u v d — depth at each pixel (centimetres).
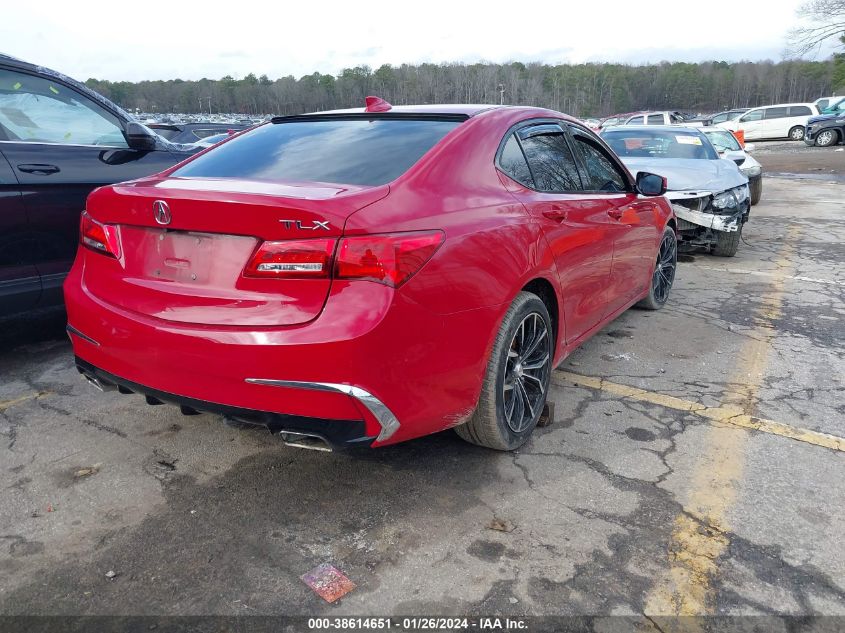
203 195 216
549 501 255
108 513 244
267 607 198
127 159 428
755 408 343
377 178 244
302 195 217
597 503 254
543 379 306
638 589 207
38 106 397
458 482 268
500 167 284
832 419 331
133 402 342
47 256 387
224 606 198
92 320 248
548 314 300
